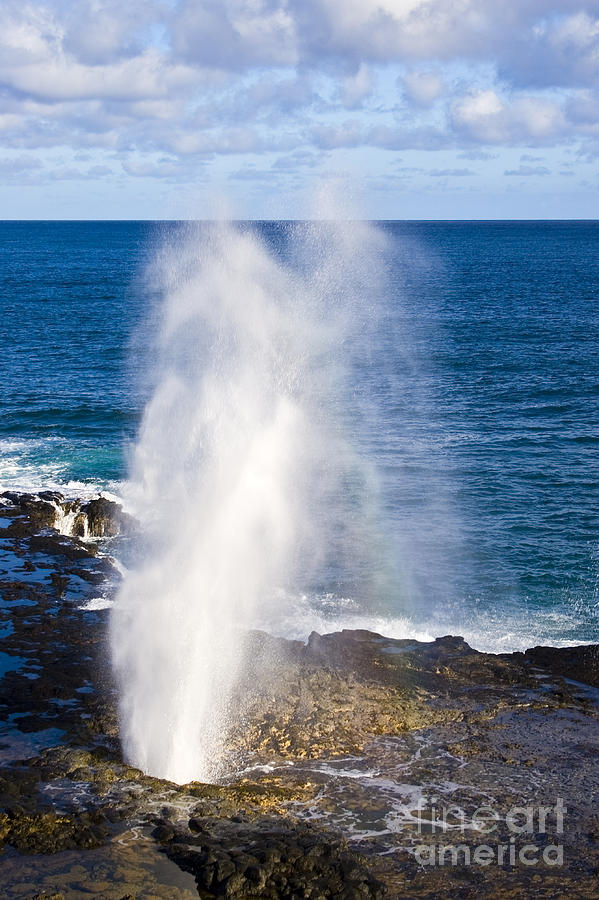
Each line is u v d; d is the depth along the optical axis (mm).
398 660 18281
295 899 10867
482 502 30297
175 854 11711
